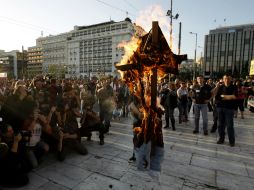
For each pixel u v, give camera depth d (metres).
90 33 97.88
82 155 4.79
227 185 3.57
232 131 5.64
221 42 76.25
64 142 4.71
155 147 2.71
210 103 8.52
